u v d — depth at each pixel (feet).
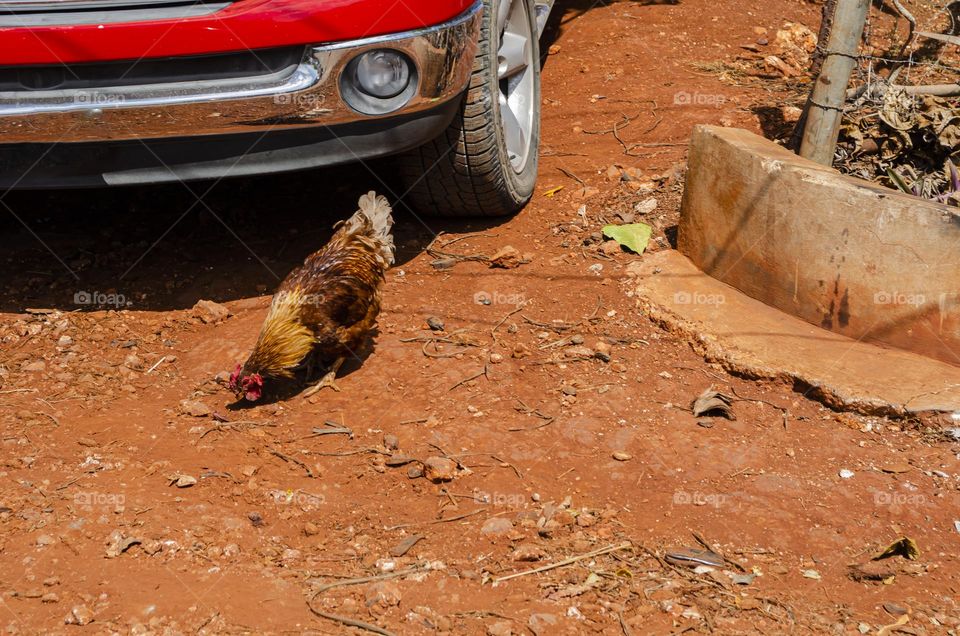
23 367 14.23
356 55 13.73
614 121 22.02
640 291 15.89
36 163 14.20
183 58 13.29
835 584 10.49
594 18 28.27
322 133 14.29
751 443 12.72
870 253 13.92
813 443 12.76
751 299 15.76
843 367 13.76
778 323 14.97
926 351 13.89
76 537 10.62
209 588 9.98
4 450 12.19
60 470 11.83
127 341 14.99
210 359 14.55
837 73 16.37
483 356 14.49
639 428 12.96
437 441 12.65
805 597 10.26
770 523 11.37
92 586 9.90
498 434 12.80
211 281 16.61
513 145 18.45
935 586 10.46
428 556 10.71
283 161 14.39
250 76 13.58
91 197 19.40
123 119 13.50
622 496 11.78
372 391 13.78
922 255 13.42
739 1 29.25
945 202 16.16
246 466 12.12
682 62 24.98
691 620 9.81
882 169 17.93
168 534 10.77
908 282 13.67
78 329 15.26
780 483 12.00
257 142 14.14
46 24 13.00
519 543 10.92
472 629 9.61
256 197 19.39
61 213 18.81
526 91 19.16
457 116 16.17
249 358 13.41
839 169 18.11
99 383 13.96
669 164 19.71
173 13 13.23
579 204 18.84
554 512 11.40
